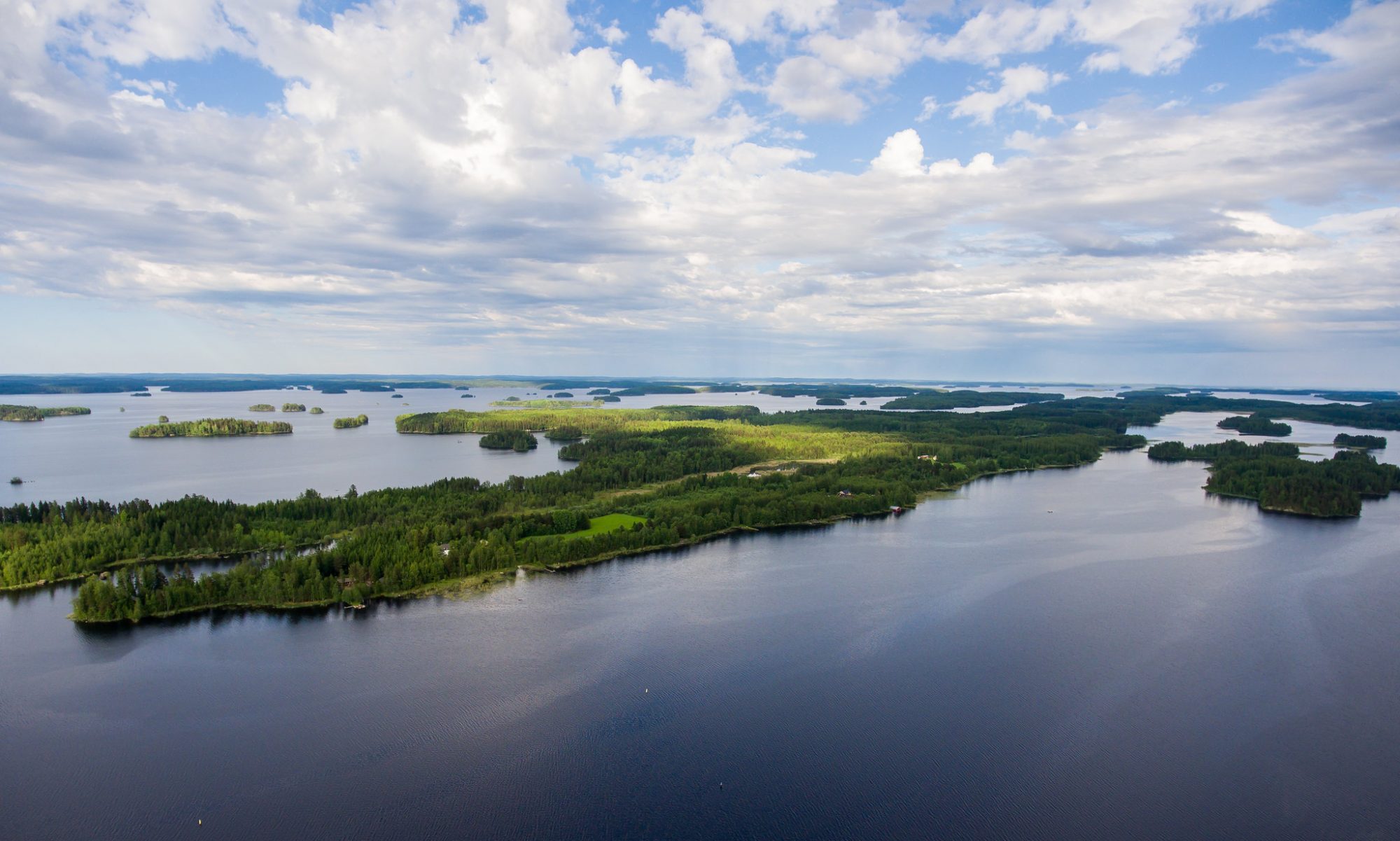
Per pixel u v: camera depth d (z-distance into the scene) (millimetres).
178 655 138500
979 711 122438
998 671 135500
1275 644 147000
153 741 112875
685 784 104375
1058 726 118188
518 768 107375
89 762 108000
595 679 131250
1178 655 141875
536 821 97375
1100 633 151750
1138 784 104688
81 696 124562
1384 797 102375
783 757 110312
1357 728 118375
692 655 140500
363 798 101312
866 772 106938
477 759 109375
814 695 127000
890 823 97062
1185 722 119688
